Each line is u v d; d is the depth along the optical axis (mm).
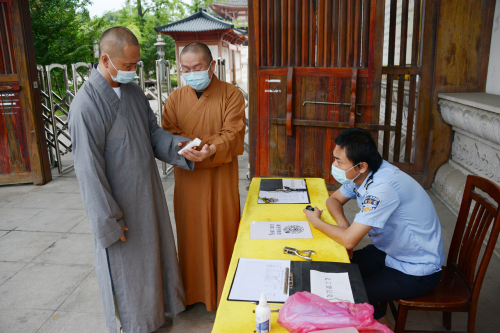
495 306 2379
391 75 4211
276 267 1507
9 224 3840
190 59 2027
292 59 4289
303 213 2066
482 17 3980
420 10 4145
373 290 1771
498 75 3879
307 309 1159
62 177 5410
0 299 2604
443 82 4160
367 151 1702
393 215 1753
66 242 3441
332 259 1580
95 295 2639
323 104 4266
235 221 2408
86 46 13570
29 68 4773
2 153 4914
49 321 2369
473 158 3746
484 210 1785
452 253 1974
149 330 2074
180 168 2285
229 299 1322
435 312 2354
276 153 4598
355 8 3951
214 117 2195
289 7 4148
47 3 13500
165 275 2197
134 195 1906
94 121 1724
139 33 28141
